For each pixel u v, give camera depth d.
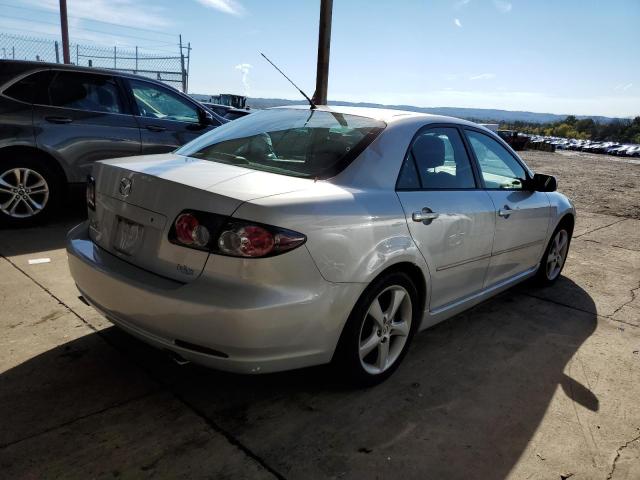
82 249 2.68
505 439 2.48
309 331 2.30
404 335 2.93
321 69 8.25
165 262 2.30
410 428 2.50
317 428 2.43
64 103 5.30
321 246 2.27
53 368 2.76
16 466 2.04
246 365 2.22
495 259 3.63
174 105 6.18
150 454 2.17
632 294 4.82
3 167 5.02
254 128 3.19
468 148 3.46
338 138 2.85
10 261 4.25
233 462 2.16
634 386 3.10
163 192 2.33
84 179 5.49
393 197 2.70
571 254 6.19
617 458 2.42
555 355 3.43
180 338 2.22
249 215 2.12
